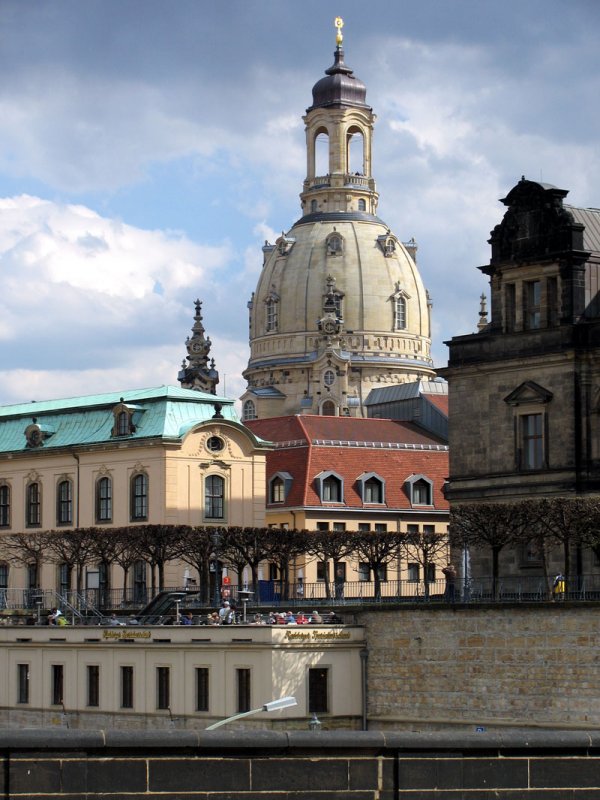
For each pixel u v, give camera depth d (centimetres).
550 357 11719
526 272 11950
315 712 10000
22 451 16025
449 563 12019
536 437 11906
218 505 15162
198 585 14312
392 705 10069
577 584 11094
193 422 15100
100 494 15350
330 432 17950
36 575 15538
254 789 3039
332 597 13025
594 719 9131
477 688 9662
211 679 10138
